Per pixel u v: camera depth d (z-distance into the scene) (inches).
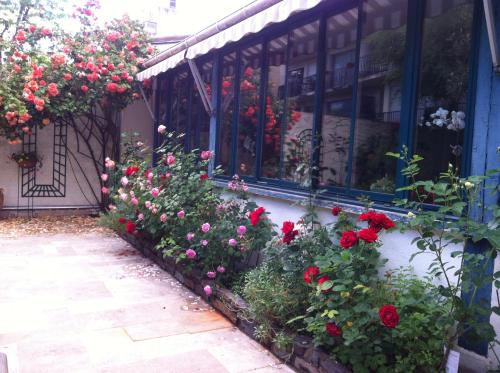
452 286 107.8
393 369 108.1
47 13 384.5
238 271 190.1
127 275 218.1
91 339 142.9
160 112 355.6
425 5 133.6
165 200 215.9
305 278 124.5
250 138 224.1
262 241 175.9
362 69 156.8
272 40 207.5
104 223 300.7
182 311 171.3
